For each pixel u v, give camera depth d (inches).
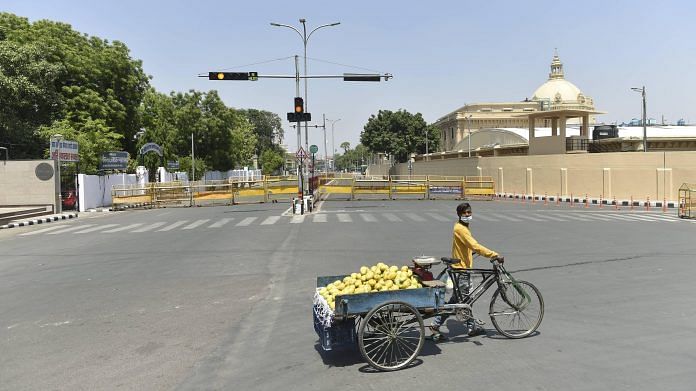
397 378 208.1
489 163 1955.0
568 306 312.8
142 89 1872.5
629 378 202.4
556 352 234.4
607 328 268.8
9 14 1549.0
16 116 1414.9
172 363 230.4
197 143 2716.5
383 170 4220.0
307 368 221.8
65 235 756.0
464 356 231.9
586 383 198.2
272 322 293.0
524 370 213.2
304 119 1014.4
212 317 304.5
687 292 345.7
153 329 282.7
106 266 481.4
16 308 336.2
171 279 414.3
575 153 1676.9
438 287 234.7
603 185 1443.2
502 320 259.1
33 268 484.1
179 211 1184.2
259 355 239.1
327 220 858.1
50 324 297.0
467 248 266.4
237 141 3006.9
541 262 459.5
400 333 224.1
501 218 870.4
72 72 1593.3
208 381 209.3
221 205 1355.8
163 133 2487.7
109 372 221.1
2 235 792.3
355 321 223.0
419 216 915.4
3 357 243.3
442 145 4128.9
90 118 1545.3
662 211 1066.1
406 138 3484.3
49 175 1206.3
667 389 191.8
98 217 1096.8
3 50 1346.0
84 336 272.7
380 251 526.0
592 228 719.1
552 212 1012.5
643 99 1615.4
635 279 387.9
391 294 223.9
